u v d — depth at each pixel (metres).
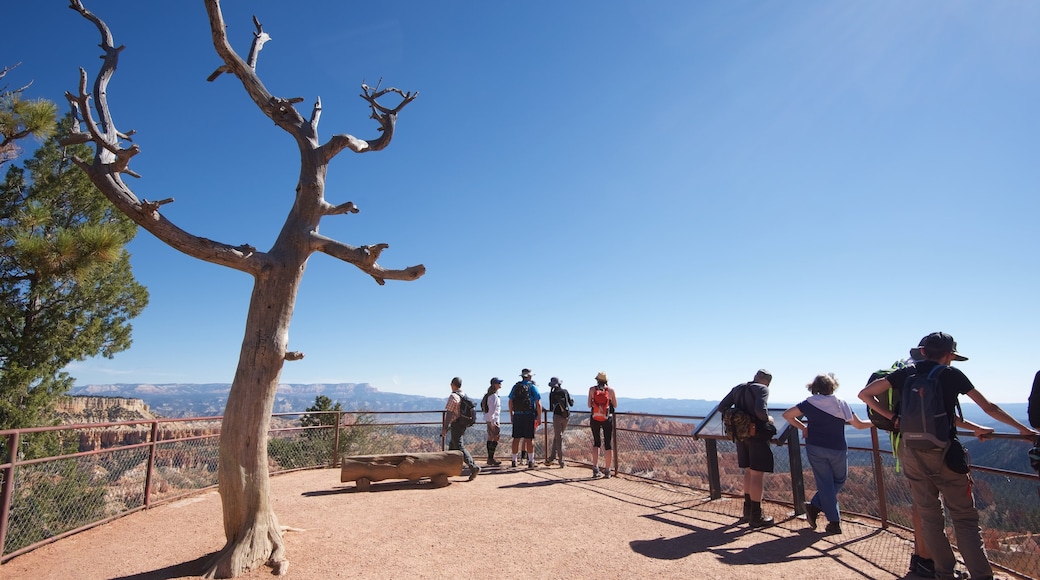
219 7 5.36
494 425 10.84
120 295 12.42
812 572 4.59
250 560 4.67
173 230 4.62
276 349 4.98
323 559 4.98
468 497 7.62
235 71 5.59
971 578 3.87
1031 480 4.30
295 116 5.61
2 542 4.84
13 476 4.95
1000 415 3.88
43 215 8.09
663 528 6.01
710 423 6.88
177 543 5.49
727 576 4.54
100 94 5.06
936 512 4.12
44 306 10.95
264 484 4.93
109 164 4.58
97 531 5.92
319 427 10.42
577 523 6.23
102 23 5.36
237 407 4.85
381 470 8.20
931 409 4.08
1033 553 4.28
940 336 4.24
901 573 4.52
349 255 5.24
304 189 5.39
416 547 5.35
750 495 6.09
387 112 6.27
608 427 9.20
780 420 7.32
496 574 4.62
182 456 7.83
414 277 5.54
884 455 5.98
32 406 9.84
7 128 8.19
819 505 5.73
